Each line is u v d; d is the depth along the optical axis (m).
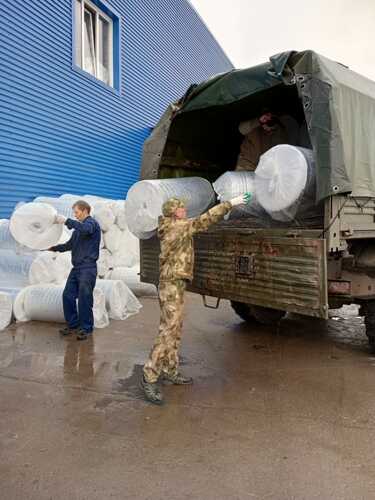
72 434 3.27
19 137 8.68
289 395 3.99
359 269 4.75
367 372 4.57
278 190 3.86
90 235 5.55
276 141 5.59
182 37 15.95
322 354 5.15
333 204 3.70
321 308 3.59
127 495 2.59
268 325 6.43
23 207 5.62
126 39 12.39
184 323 6.50
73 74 10.23
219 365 4.76
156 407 3.72
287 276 3.85
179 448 3.09
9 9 8.27
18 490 2.62
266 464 2.89
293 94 5.12
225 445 3.13
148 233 4.93
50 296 6.19
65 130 10.05
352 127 3.96
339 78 3.92
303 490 2.63
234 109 5.60
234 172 4.77
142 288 8.33
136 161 13.20
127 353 5.07
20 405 3.73
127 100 12.59
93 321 5.94
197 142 5.96
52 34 9.49
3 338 5.59
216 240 4.57
